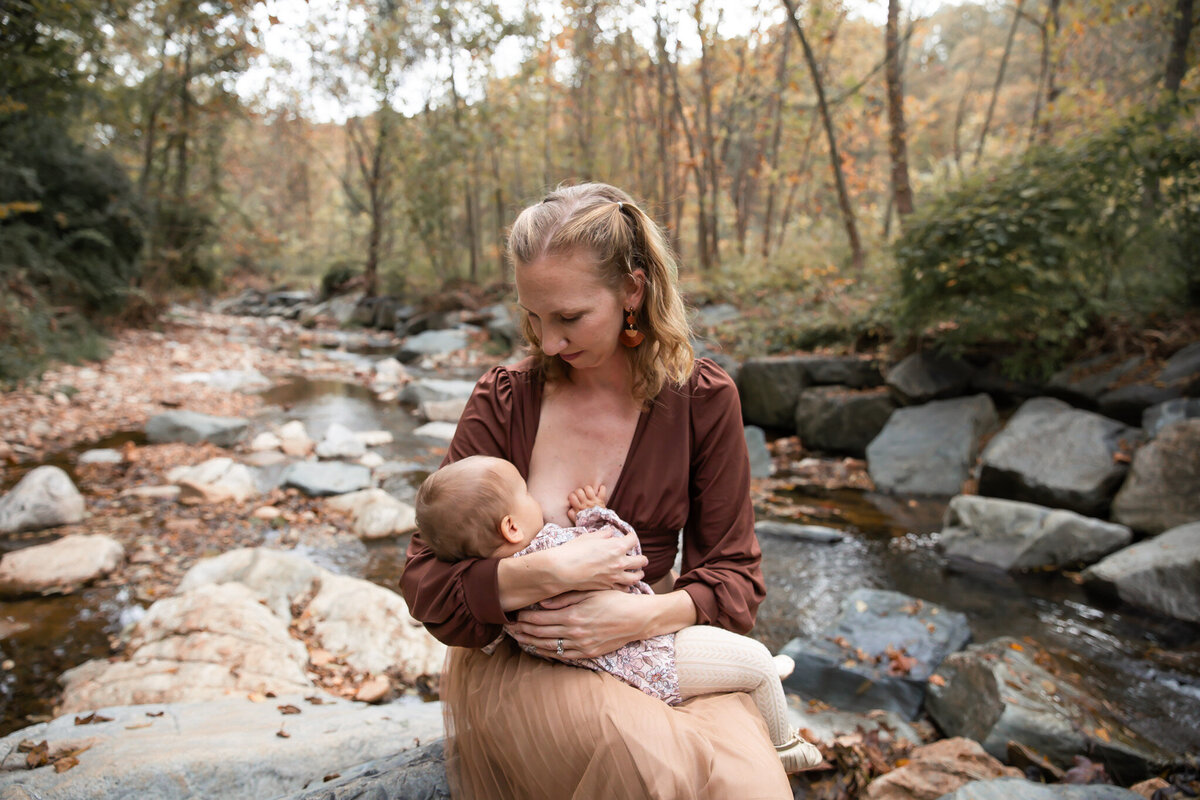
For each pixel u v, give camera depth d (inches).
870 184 547.5
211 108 622.2
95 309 500.1
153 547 185.2
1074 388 244.7
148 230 557.3
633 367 63.0
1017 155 267.6
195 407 339.9
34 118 451.2
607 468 63.9
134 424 302.4
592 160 610.2
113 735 89.0
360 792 62.9
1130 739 110.7
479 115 668.1
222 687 116.3
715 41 501.7
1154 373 231.3
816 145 594.6
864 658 133.9
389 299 735.1
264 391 394.3
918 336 279.9
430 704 112.5
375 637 137.0
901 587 173.3
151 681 116.3
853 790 98.3
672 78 498.3
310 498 228.8
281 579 156.7
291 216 1330.0
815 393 295.0
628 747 51.6
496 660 61.8
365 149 1019.3
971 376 274.4
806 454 287.3
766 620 157.8
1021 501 213.9
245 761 82.0
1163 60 364.8
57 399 319.3
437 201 705.0
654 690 58.0
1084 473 206.4
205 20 522.0
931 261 260.4
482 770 60.5
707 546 65.9
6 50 381.7
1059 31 478.3
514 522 58.9
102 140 593.6
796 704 125.2
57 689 121.2
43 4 371.9
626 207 60.0
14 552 170.4
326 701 111.7
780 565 186.7
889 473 247.1
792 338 343.9
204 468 235.0
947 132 767.7
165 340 504.1
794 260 461.1
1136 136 237.0
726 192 732.0
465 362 512.4
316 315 783.7
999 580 176.9
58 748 83.7
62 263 474.3
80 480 233.1
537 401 65.9
